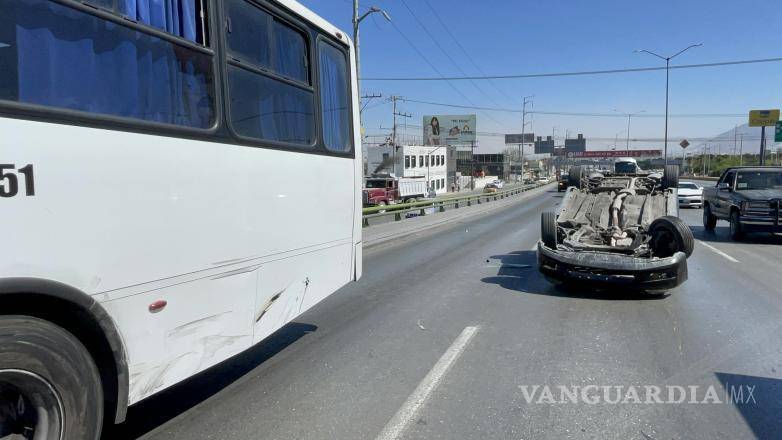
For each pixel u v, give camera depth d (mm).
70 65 2730
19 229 2449
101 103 2881
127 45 3047
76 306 2703
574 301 8227
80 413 2732
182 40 3428
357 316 7414
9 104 2439
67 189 2654
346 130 5852
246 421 4137
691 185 31359
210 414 4266
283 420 4152
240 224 3924
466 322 7039
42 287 2508
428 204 25875
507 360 5523
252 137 4094
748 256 12641
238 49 3984
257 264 4141
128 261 2984
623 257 8320
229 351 3836
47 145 2574
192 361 3492
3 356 2412
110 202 2879
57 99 2658
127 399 3006
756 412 4250
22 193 2463
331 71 5547
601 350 5836
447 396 4602
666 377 5020
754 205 14852
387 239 16625
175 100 3361
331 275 5438
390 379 5012
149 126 3133
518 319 7168
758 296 8414
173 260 3301
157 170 3180
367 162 77625
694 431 3941
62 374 2637
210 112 3652
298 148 4758
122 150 2953
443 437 3867
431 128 101688
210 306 3629
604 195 11211
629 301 8180
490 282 9797
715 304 7902
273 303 4371
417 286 9508
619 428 3994
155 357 3188
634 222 10281
